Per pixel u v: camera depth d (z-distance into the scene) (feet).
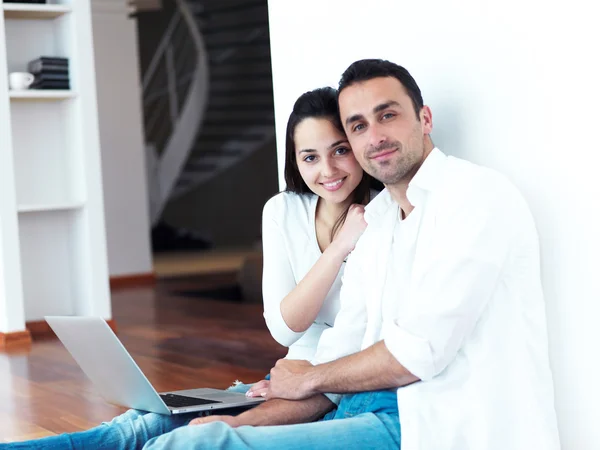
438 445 6.21
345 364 6.53
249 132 50.90
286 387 6.87
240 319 21.75
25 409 13.17
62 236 22.16
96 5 32.12
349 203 7.77
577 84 6.59
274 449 6.09
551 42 6.73
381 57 8.20
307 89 9.18
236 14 49.60
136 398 7.21
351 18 8.51
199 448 5.99
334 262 7.32
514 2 6.95
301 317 7.50
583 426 6.79
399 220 6.89
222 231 51.39
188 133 49.90
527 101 6.93
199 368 15.71
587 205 6.60
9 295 19.92
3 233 19.97
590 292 6.64
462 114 7.44
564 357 6.87
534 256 6.39
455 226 6.19
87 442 6.89
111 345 6.84
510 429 6.23
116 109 32.65
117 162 32.60
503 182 6.34
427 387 6.27
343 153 7.37
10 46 21.42
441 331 6.11
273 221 8.06
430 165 6.51
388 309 6.72
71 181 21.74
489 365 6.24
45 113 21.67
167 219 50.80
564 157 6.73
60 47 21.62
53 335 20.79
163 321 22.16
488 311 6.27
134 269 32.71
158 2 33.27
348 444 6.24
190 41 49.90
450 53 7.50
